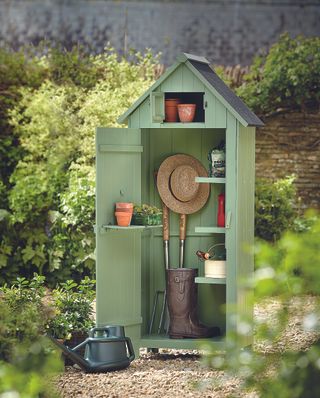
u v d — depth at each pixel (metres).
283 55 13.00
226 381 6.04
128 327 7.31
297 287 2.69
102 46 18.72
